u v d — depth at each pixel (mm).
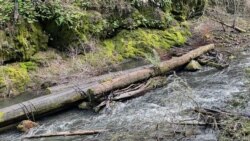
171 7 15312
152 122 7188
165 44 13297
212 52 12211
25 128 7398
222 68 10695
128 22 13266
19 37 10312
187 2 16078
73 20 11492
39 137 7090
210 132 6449
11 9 10430
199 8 16891
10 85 9359
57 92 8617
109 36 12789
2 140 7062
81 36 11680
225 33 15375
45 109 7875
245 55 12125
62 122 7699
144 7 14039
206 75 10133
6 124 7445
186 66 10766
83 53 11602
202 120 6863
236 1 19141
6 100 8906
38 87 9648
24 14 10680
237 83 9102
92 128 7258
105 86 8492
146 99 8547
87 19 12039
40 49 10977
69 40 11453
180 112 7492
